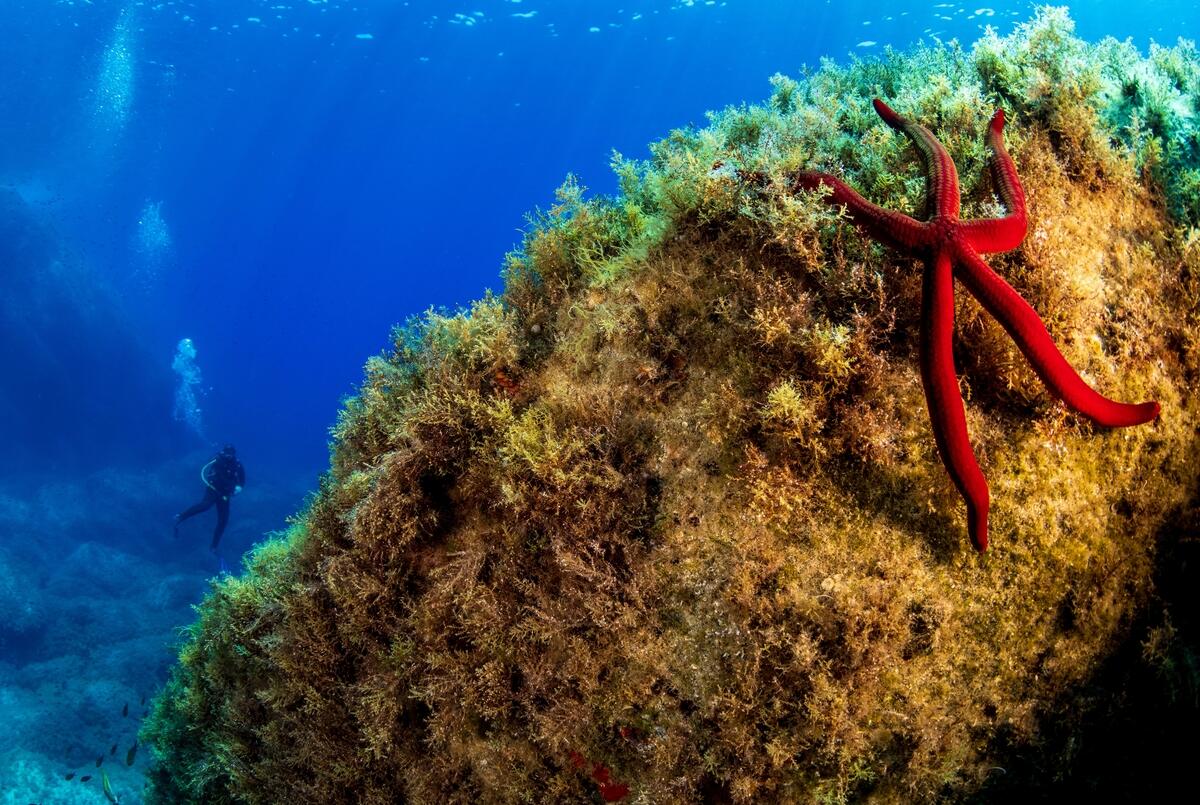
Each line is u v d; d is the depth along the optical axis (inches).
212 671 207.5
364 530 160.9
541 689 141.1
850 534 124.6
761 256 139.4
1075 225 139.9
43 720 587.2
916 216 135.1
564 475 137.6
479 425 153.3
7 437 1278.3
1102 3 1859.0
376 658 165.6
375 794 167.9
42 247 1400.1
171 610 829.2
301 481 1614.2
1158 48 179.3
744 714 123.0
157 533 1115.3
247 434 2519.7
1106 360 132.8
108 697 633.6
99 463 1411.2
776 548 126.7
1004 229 105.2
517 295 171.9
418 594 160.4
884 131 160.6
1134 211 148.6
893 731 121.8
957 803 127.6
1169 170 156.9
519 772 145.3
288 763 184.7
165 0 2187.5
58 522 1034.7
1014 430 126.6
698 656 128.3
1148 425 133.6
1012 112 154.9
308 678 174.2
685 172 147.4
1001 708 125.1
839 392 127.2
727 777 124.0
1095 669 128.6
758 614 125.0
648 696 131.8
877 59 225.3
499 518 153.4
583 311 156.3
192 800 237.9
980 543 98.7
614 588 135.1
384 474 157.9
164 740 245.3
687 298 144.5
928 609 122.3
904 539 123.7
